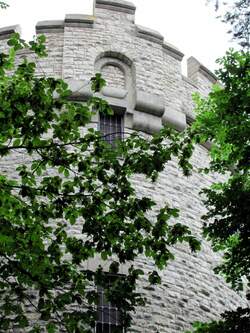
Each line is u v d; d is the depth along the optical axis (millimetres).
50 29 17172
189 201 15320
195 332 9859
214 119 11672
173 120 16344
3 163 14570
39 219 9312
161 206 14516
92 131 9664
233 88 11477
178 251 14062
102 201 9523
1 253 8898
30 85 9289
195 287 13750
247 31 11289
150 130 15859
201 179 16203
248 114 11289
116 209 9430
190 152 9703
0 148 9242
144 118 15922
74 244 9359
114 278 9242
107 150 9625
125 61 16938
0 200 9055
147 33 17734
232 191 10594
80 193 9484
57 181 9500
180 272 13703
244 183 10945
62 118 9422
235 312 9695
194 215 15141
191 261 14156
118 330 8805
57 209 9383
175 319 12789
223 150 12188
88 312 8789
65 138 9477
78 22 17219
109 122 15766
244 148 11031
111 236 9234
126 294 8852
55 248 9180
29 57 16562
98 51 16781
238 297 15039
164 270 13445
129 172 9625
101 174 9492
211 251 14945
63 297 8797
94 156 9625
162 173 15242
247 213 10320
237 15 11172
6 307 8734
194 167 16172
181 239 9328
